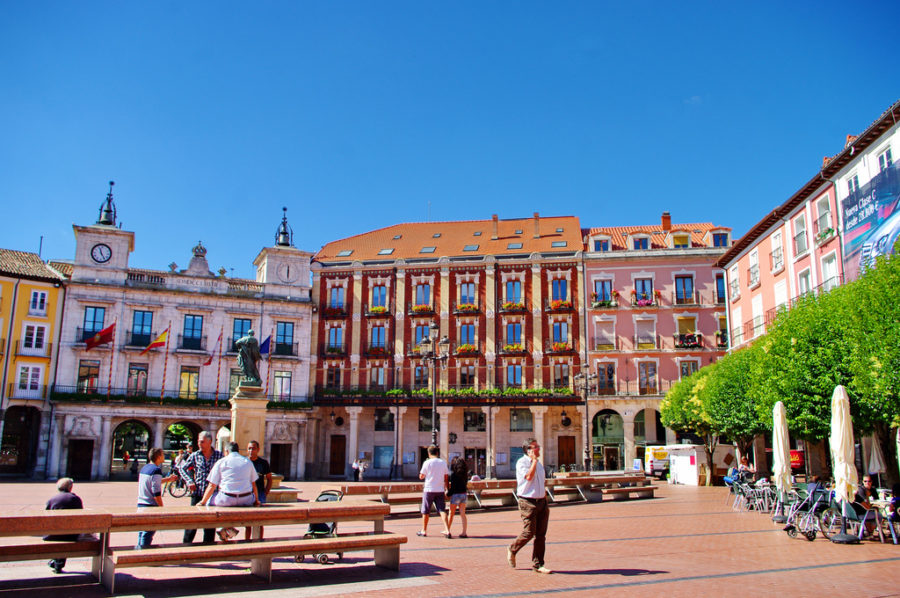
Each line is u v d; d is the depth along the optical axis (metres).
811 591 9.80
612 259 57.84
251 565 10.45
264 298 57.88
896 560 13.09
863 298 22.06
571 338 57.31
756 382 28.73
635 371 55.94
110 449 51.12
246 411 24.27
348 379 58.91
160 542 13.92
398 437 56.53
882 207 29.38
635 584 10.08
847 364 22.98
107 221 55.38
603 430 56.28
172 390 54.47
